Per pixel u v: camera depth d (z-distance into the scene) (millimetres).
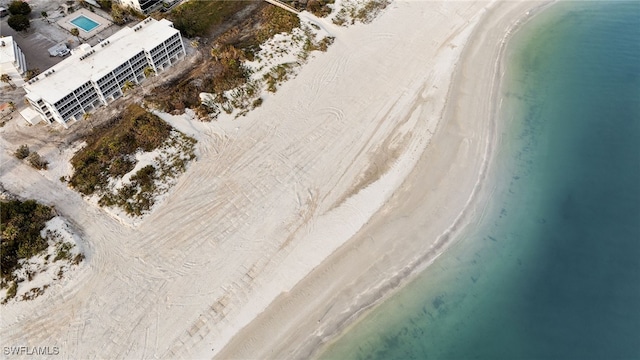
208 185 71125
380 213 69375
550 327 58000
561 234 67250
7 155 74062
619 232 67250
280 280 61562
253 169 73812
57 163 73125
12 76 84750
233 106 83125
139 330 56062
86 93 78250
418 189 72562
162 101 81750
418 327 58000
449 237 66875
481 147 78750
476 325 58312
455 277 62719
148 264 62031
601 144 79312
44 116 77188
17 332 55062
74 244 62344
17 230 62031
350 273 62594
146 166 71312
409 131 81062
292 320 58000
